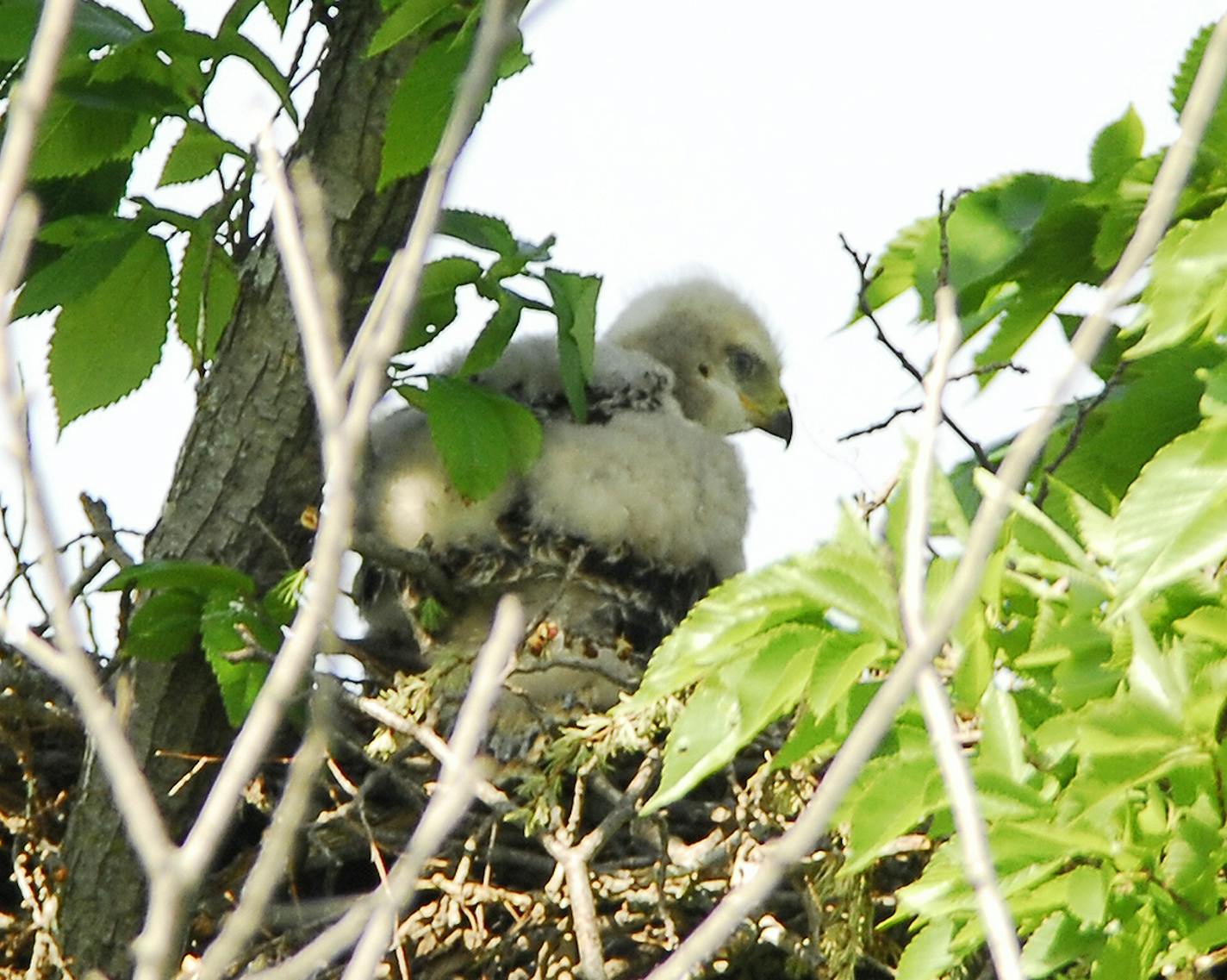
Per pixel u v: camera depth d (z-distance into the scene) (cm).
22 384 546
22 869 1028
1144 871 743
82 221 1021
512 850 1038
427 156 935
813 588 772
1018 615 807
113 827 1005
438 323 1041
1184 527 703
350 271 1012
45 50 510
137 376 1066
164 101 994
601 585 1077
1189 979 747
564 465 1077
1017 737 762
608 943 991
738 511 1159
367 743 1083
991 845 738
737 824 984
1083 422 928
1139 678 743
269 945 986
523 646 1017
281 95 998
